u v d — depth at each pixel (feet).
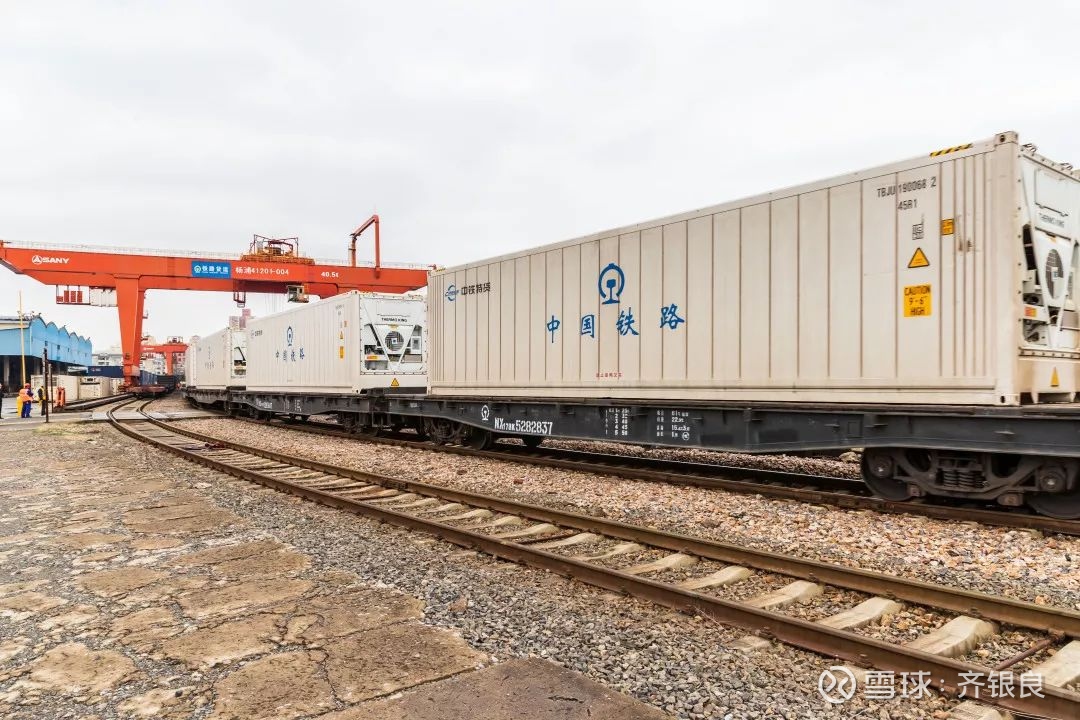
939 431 22.80
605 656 12.90
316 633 14.14
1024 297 21.77
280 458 42.88
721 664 12.50
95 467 42.27
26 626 14.92
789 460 39.55
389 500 29.35
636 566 18.58
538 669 12.24
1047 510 21.93
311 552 20.79
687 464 36.29
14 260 139.85
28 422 87.10
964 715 10.44
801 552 20.36
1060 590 16.29
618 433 34.19
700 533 22.94
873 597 15.66
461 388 45.21
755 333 28.02
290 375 75.00
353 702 11.02
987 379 21.36
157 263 149.79
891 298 23.76
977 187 21.74
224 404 112.06
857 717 10.58
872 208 24.36
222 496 30.89
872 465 25.81
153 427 76.89
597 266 35.29
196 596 16.69
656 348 32.14
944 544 20.06
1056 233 23.26
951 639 12.90
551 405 38.24
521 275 40.24
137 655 13.20
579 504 28.07
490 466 39.14
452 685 11.61
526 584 17.49
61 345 252.21
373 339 60.59
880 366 24.03
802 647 13.00
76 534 23.68
